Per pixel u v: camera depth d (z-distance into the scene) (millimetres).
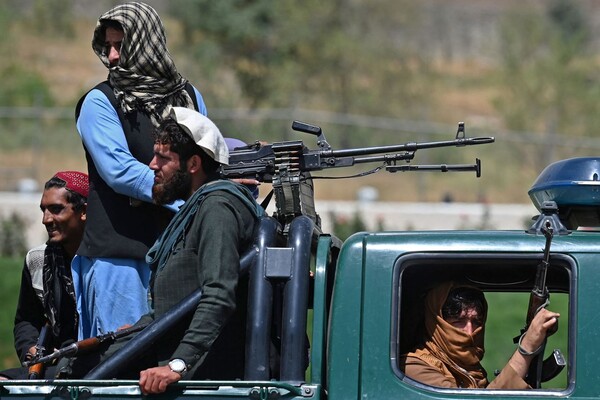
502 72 134125
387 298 13750
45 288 18047
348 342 13695
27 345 18594
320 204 85500
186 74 126125
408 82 137500
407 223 84625
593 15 187125
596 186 14383
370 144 100250
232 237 14219
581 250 13617
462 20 179375
